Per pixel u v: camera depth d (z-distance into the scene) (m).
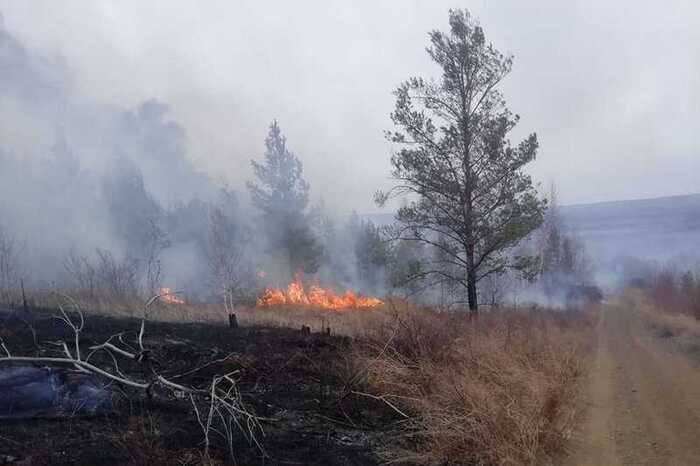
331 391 8.26
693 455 7.04
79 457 5.08
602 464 6.95
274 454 6.01
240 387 7.77
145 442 5.41
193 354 8.67
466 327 12.36
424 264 19.06
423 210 18.83
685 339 19.75
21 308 10.43
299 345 10.29
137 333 9.43
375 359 8.64
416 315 11.21
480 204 18.55
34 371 6.34
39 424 5.71
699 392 10.80
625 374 13.75
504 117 18.30
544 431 7.45
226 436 6.14
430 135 18.50
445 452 6.78
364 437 7.09
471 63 18.42
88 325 9.67
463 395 7.75
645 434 8.18
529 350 11.66
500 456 6.64
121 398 6.62
